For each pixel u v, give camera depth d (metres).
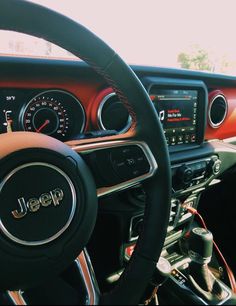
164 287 1.16
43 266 0.58
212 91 1.32
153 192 0.71
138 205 1.04
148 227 0.70
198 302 1.10
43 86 0.90
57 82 0.92
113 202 1.01
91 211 0.63
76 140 0.73
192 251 1.19
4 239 0.56
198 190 1.29
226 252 1.44
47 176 0.60
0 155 0.57
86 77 0.96
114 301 0.64
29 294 0.64
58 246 0.59
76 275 0.71
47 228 0.59
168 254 1.32
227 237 1.49
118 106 1.02
